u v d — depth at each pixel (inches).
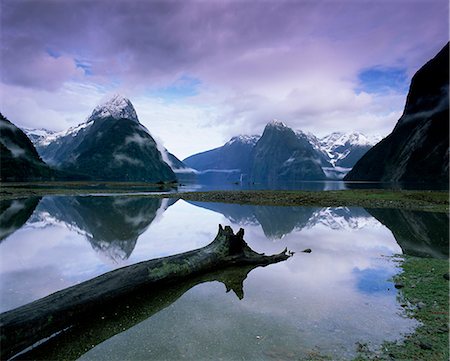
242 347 222.1
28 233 675.4
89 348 227.8
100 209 1163.3
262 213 1032.8
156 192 2375.7
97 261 449.7
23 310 240.7
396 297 310.7
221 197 1681.8
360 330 244.8
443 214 947.3
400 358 206.4
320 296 316.5
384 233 666.2
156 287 344.2
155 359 210.7
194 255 404.2
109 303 292.4
